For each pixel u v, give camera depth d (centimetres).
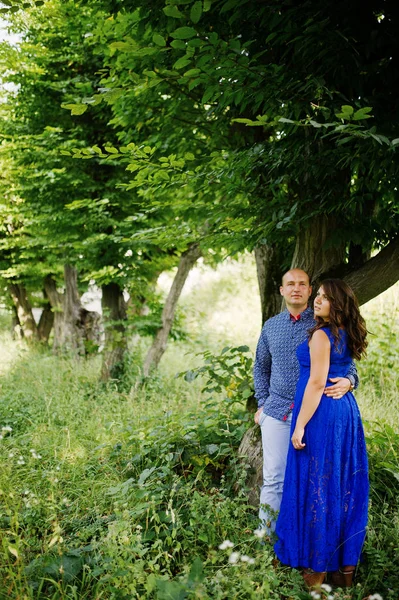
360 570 259
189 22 272
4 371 799
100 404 597
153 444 375
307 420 251
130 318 757
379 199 312
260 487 334
